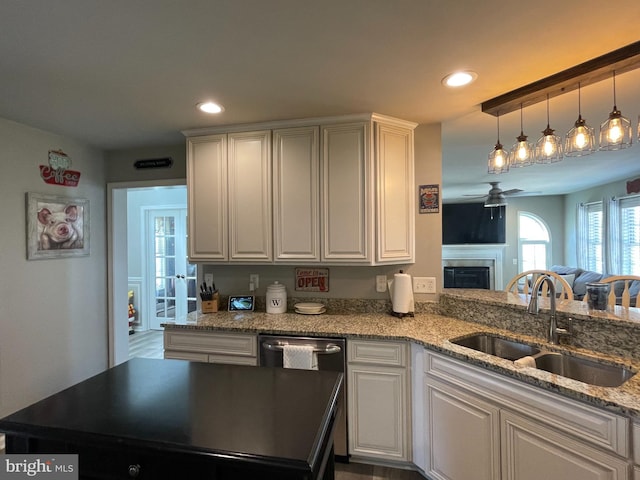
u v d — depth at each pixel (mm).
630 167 4723
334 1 1312
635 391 1306
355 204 2514
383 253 2539
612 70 1752
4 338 2561
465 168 4602
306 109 2395
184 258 5738
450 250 8164
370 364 2227
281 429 1057
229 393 1328
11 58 1705
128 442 992
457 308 2568
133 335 5504
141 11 1358
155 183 3359
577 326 1860
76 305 3129
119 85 2012
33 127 2748
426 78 1953
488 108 2283
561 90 1984
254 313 2871
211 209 2789
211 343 2479
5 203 2578
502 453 1611
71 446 1065
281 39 1565
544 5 1340
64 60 1732
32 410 1183
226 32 1510
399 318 2609
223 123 2676
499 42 1601
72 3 1303
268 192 2680
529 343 1979
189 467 993
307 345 2291
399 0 1311
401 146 2645
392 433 2199
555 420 1400
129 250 5844
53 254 2916
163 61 1750
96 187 3354
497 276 7934
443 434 1926
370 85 2041
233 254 2752
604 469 1256
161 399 1274
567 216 7609
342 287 2893
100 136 3000
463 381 1807
